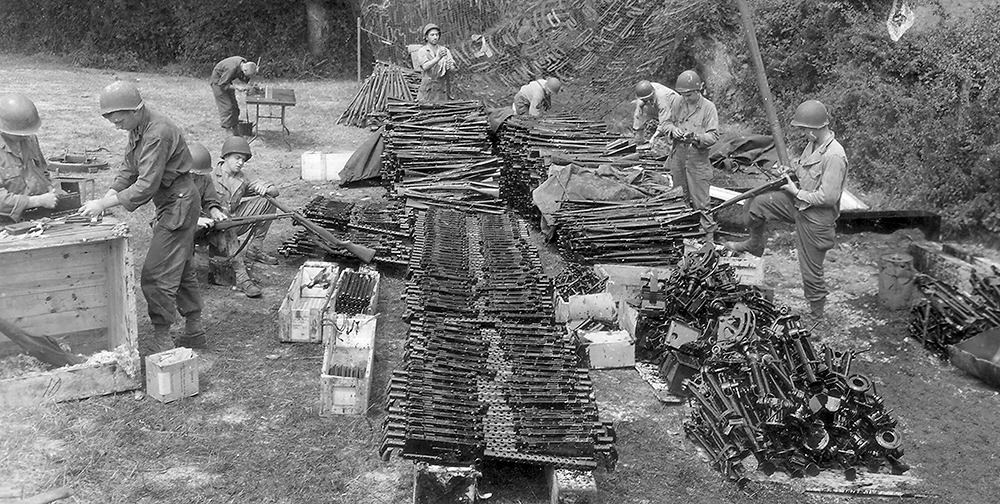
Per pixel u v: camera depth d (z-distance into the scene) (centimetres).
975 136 1275
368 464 630
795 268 1116
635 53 1752
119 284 699
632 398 759
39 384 663
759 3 1744
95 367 682
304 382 749
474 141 1306
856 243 1196
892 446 650
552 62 1784
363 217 1096
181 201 733
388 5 1970
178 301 782
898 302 970
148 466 608
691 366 745
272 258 1038
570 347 752
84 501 563
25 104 686
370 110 1858
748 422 656
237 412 691
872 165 1432
